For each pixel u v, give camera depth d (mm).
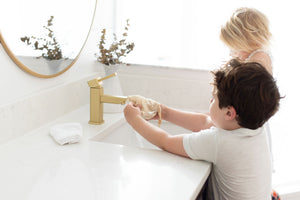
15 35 1246
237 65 1071
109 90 1650
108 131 1507
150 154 1240
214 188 1242
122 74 1966
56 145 1290
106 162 1166
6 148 1240
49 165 1129
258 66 1062
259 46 1521
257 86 1034
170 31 2279
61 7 1471
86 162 1160
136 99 1406
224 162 1130
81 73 1765
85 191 979
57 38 1475
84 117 1606
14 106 1290
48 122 1499
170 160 1195
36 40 1354
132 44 1716
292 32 2023
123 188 1002
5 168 1094
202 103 1953
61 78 1595
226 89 1062
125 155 1226
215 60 2172
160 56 2303
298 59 2047
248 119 1065
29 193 958
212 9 2129
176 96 1959
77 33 1613
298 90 2084
